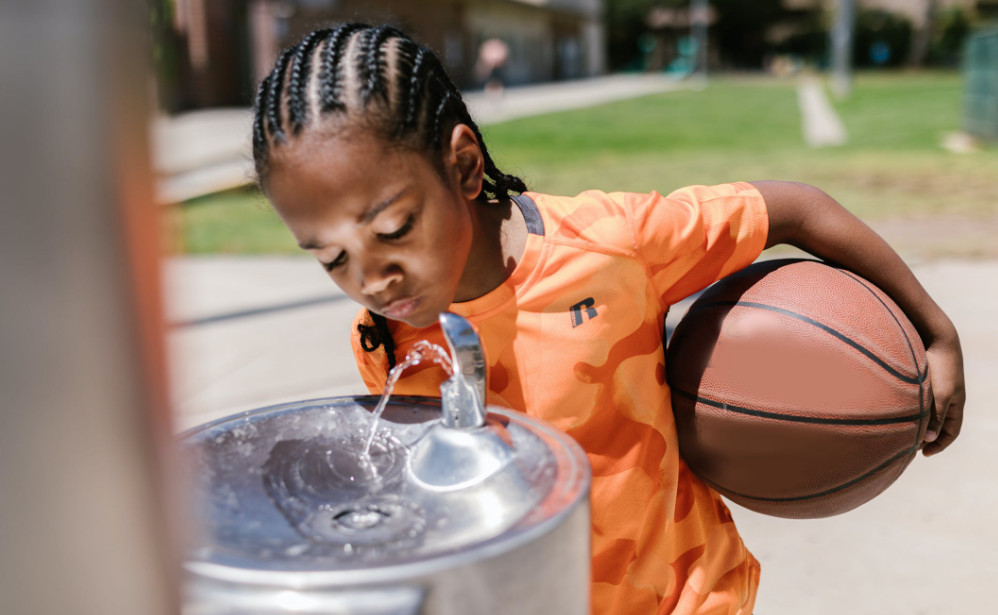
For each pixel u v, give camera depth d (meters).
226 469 1.01
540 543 0.74
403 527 0.86
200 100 20.22
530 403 1.28
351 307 5.12
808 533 2.62
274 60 1.12
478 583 0.70
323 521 0.90
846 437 1.36
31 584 0.50
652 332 1.36
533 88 36.88
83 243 0.48
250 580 0.67
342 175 0.98
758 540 2.59
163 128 0.53
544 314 1.27
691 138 15.61
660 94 31.89
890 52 59.47
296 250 6.91
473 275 1.26
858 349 1.37
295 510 0.93
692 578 1.41
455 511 0.87
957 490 2.82
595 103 26.11
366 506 0.91
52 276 0.48
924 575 2.37
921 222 7.19
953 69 56.91
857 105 24.05
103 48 0.48
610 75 60.66
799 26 61.62
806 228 1.47
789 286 1.43
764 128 17.56
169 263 0.53
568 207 1.33
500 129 17.16
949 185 9.23
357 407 1.17
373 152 0.99
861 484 1.40
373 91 1.00
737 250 1.40
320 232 1.00
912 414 1.39
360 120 0.99
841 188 9.16
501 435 0.94
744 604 1.48
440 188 1.05
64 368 0.49
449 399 0.96
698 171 10.83
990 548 2.49
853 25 59.41
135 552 0.53
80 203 0.48
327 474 1.02
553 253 1.27
